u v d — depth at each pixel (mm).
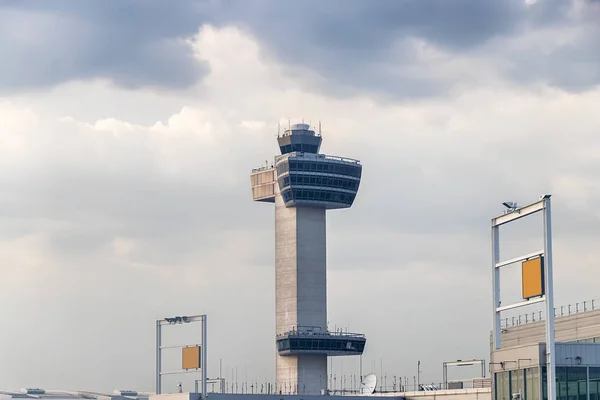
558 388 174625
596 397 175125
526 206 180625
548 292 173375
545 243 174625
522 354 180000
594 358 176375
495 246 189500
